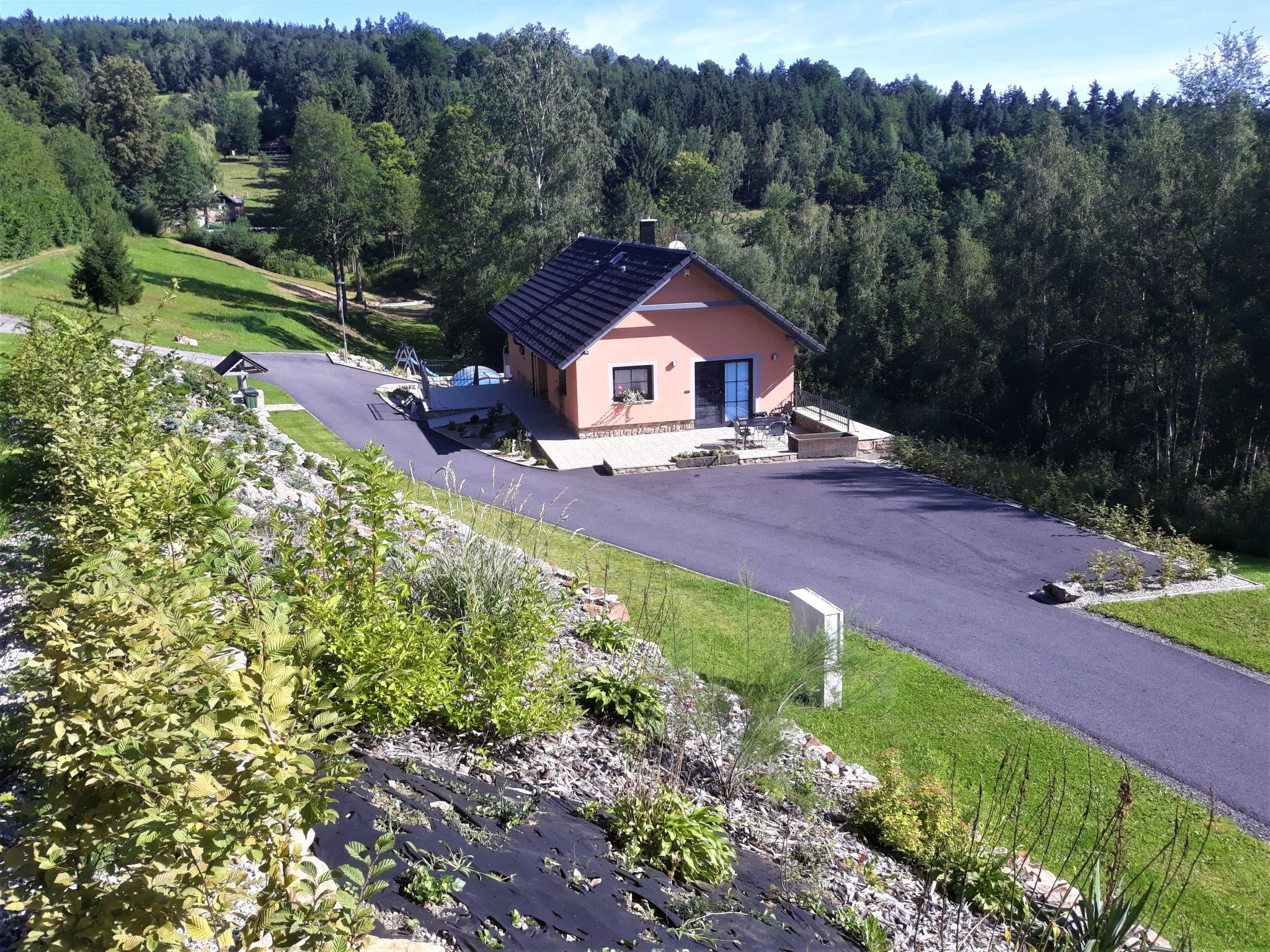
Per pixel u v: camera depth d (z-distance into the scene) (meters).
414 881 4.40
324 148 56.03
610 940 4.51
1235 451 26.41
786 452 23.05
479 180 49.88
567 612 10.24
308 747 3.33
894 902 6.38
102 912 3.06
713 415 25.12
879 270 44.84
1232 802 9.05
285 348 43.12
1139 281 27.86
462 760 6.32
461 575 7.38
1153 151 28.56
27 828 4.20
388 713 6.05
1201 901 7.58
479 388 29.25
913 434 35.12
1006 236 34.00
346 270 78.44
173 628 3.76
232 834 3.11
